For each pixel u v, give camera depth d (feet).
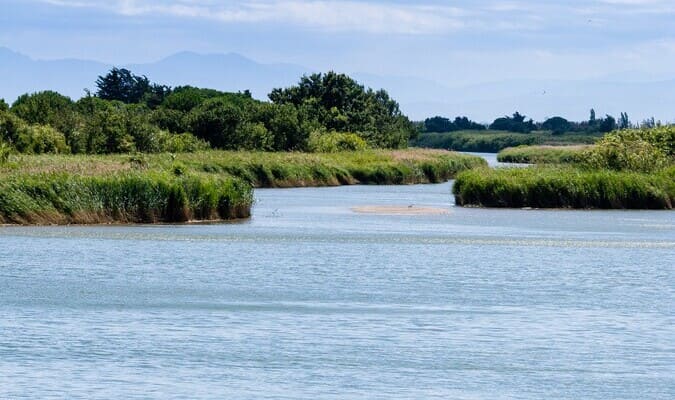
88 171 377.91
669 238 351.67
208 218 385.29
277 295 234.17
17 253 288.30
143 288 239.91
